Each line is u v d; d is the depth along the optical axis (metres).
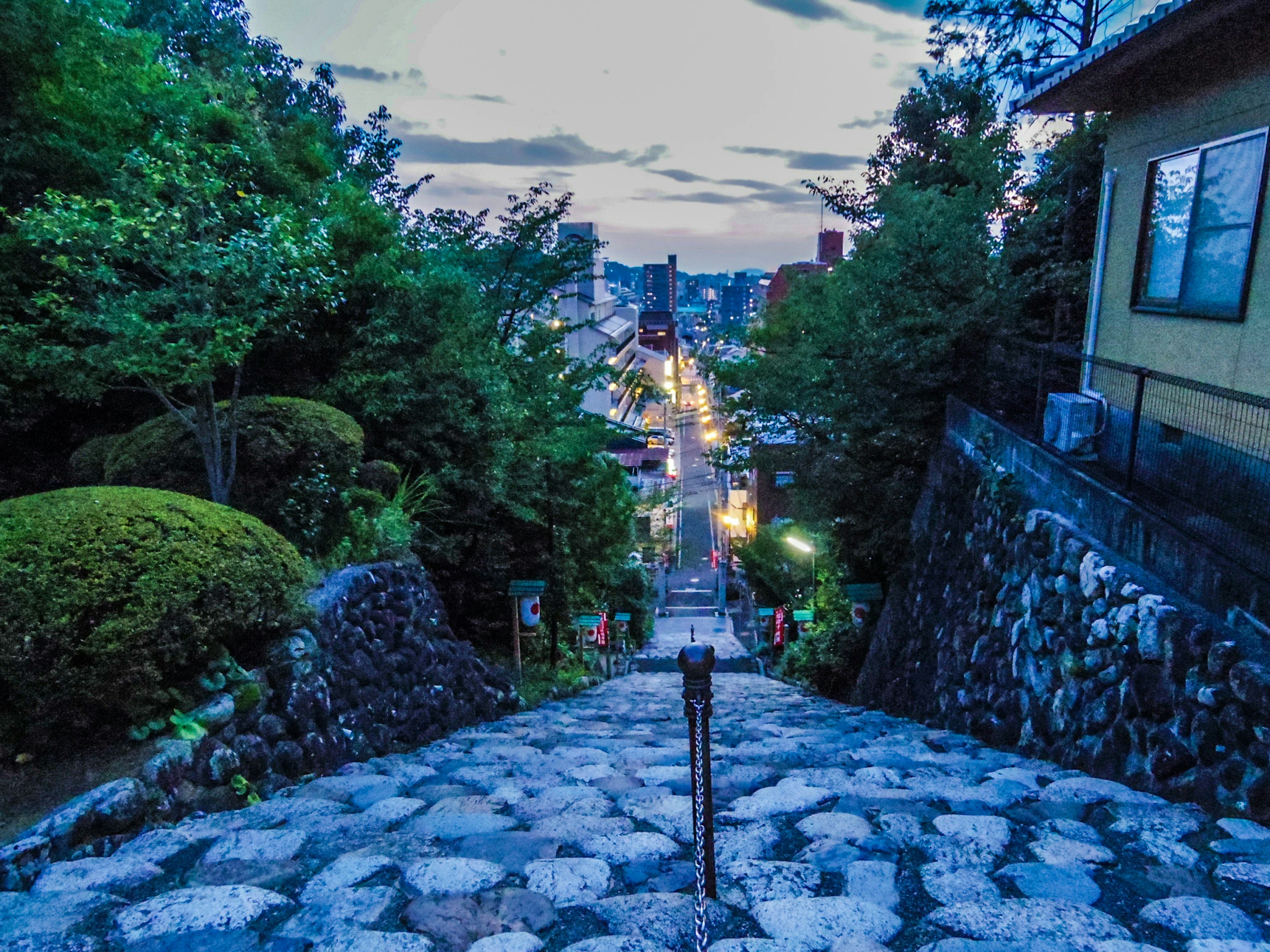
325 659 5.70
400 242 12.19
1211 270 6.81
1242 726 3.97
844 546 13.67
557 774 5.18
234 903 2.90
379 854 3.44
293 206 9.59
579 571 17.86
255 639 5.21
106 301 5.80
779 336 17.69
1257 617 4.12
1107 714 5.16
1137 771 4.70
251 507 7.32
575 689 14.45
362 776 4.94
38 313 6.47
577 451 14.30
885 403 10.92
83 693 3.98
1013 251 11.38
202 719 4.41
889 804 4.12
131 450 7.53
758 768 5.11
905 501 12.09
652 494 26.61
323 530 7.46
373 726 6.27
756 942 2.62
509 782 4.87
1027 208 13.86
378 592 7.03
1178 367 7.24
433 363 10.48
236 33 15.53
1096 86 8.05
